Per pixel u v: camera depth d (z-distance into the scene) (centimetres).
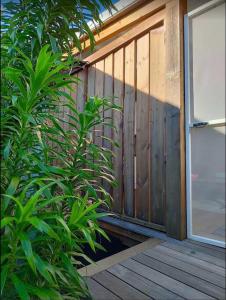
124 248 265
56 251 86
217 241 216
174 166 239
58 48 110
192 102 251
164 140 256
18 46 96
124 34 300
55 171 87
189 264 182
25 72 95
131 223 279
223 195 260
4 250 69
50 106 106
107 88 325
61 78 93
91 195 120
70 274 84
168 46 250
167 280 161
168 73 249
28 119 80
